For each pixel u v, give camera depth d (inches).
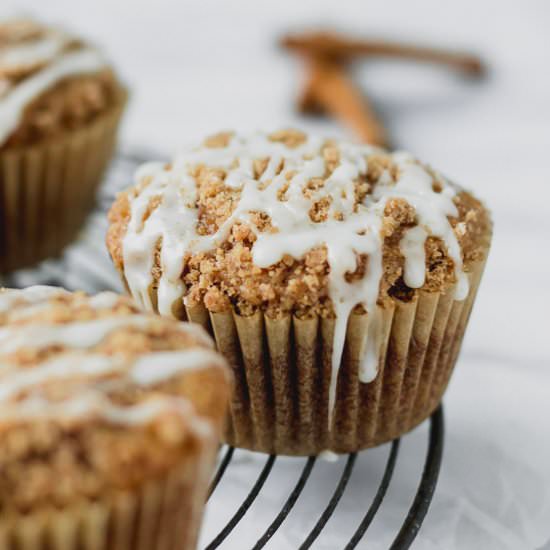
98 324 12.5
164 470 11.7
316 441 14.1
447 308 13.6
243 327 13.4
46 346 12.3
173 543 12.4
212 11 23.1
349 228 13.3
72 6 23.0
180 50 21.6
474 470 14.1
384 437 14.2
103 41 21.8
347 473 13.6
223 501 13.8
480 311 16.1
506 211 17.7
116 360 12.2
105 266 16.5
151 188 13.9
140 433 11.7
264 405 13.9
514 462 14.2
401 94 20.3
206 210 13.6
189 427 11.8
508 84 20.5
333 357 13.5
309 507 13.7
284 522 13.6
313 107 19.9
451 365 14.2
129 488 11.6
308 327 13.3
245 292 13.3
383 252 13.3
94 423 11.7
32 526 11.6
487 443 14.3
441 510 13.7
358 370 13.6
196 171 14.0
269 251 13.2
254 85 20.6
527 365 15.3
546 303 16.2
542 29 21.9
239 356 13.7
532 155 18.8
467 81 20.6
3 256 16.5
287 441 14.1
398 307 13.4
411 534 13.1
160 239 13.5
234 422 14.0
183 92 20.4
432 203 13.6
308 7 23.0
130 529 11.9
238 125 19.6
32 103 15.7
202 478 12.1
